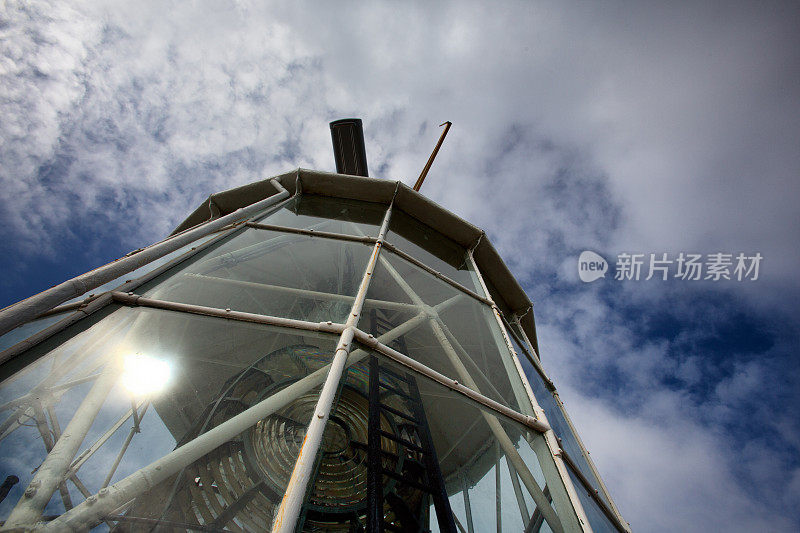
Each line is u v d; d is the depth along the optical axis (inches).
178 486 106.5
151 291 162.1
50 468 86.3
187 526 98.7
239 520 111.8
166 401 137.6
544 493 138.1
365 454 169.3
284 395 137.9
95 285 131.6
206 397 160.6
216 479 119.5
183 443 127.4
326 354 191.3
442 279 287.9
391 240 342.0
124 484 94.5
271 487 130.3
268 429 152.9
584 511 131.0
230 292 236.5
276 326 134.6
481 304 285.0
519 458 156.9
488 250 384.8
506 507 153.6
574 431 257.4
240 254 253.3
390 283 317.7
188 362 166.2
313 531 137.5
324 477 154.6
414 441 192.4
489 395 217.9
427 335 295.3
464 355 244.5
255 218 286.0
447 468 214.7
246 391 174.2
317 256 315.6
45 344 110.6
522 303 400.8
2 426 86.9
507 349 224.2
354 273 303.3
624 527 187.2
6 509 74.5
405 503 156.3
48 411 97.6
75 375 110.3
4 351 100.7
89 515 82.7
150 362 137.5
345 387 197.2
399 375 235.5
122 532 85.4
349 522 143.4
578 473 167.0
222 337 195.9
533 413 169.2
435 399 246.4
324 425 92.8
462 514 168.6
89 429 101.0
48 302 112.3
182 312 137.3
